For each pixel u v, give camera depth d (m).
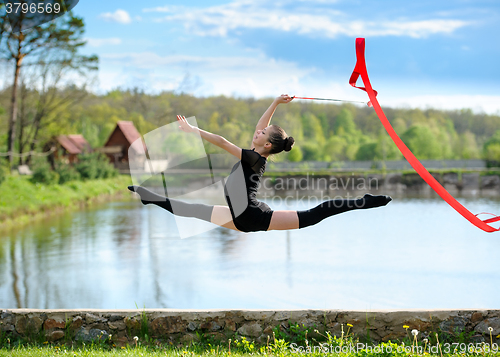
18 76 34.28
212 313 4.79
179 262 11.80
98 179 34.19
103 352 4.37
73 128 49.56
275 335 4.69
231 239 15.49
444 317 4.68
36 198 23.36
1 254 12.99
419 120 60.66
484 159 45.81
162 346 4.66
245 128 55.47
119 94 51.41
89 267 11.28
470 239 15.15
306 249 13.60
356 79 4.07
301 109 63.44
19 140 39.81
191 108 51.22
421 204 26.92
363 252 13.04
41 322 4.82
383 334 4.70
